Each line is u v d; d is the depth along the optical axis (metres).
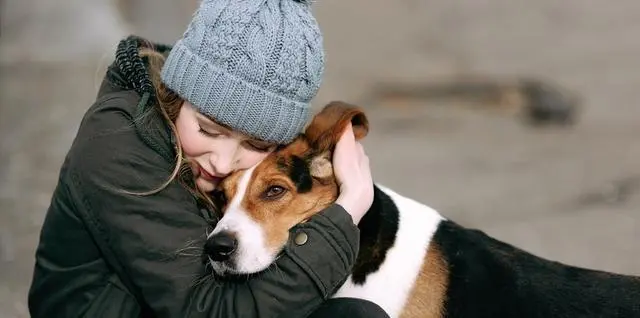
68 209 3.30
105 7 11.95
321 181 3.57
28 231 6.11
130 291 3.36
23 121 8.30
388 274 3.62
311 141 3.58
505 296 3.58
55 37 10.84
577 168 8.67
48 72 9.68
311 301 3.26
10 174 7.14
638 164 8.78
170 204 3.24
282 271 3.25
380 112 11.24
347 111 3.60
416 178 8.30
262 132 3.29
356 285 3.59
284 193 3.49
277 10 3.27
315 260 3.23
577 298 3.56
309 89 3.35
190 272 3.23
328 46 13.70
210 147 3.32
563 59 12.99
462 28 14.29
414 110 11.32
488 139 9.99
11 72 9.71
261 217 3.44
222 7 3.22
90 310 3.33
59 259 3.37
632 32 13.86
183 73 3.22
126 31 11.55
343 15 14.94
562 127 10.62
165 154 3.30
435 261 3.68
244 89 3.20
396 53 13.41
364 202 3.43
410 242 3.69
